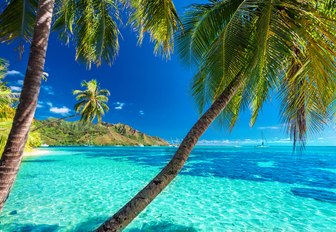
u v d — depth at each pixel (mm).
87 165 16625
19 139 1864
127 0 4117
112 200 7207
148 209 6441
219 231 4957
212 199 7484
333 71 2133
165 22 3422
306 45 2365
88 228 4992
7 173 1796
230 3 3076
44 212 5914
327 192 8578
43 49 2051
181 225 5293
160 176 1881
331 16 2527
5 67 7703
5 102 8664
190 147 1989
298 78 2721
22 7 3609
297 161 21672
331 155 31859
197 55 3625
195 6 3439
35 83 1969
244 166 16812
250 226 5258
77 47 4730
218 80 3162
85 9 4387
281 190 8836
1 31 3490
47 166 15414
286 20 2461
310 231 4980
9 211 5934
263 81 2465
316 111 2893
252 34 2697
